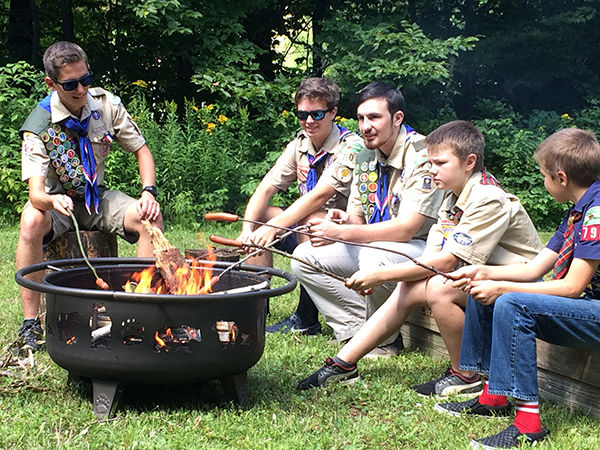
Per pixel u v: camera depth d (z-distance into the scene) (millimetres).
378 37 11172
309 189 4395
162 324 2668
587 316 2602
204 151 9617
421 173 3689
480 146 3070
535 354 2609
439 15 13656
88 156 4059
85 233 4184
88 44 12367
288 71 13453
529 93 14047
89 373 2779
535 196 10680
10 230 8414
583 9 13086
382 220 3869
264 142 10945
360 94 3744
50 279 2955
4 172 8602
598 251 2523
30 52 12477
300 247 4012
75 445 2490
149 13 10289
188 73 12383
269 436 2641
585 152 2625
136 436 2576
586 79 13727
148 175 4266
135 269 3412
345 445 2604
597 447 2551
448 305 3084
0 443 2471
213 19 11359
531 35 12750
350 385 3295
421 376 3443
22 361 3348
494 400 2926
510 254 3090
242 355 2844
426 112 12172
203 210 9359
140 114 9711
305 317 4395
